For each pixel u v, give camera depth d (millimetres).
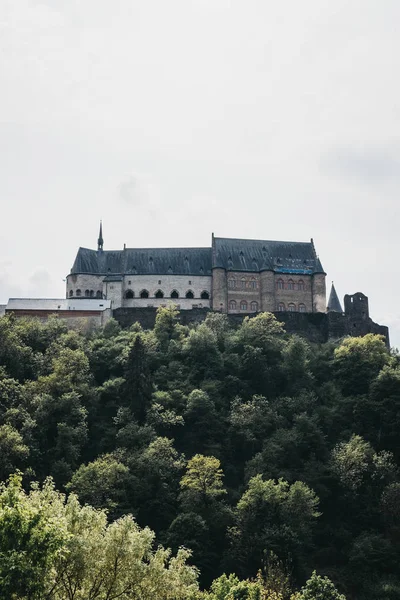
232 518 127938
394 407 159625
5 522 58938
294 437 147125
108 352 179000
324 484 142500
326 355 187625
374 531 136500
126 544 71312
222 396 165625
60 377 158375
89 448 148875
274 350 182000
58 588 66562
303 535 126500
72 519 72438
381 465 142375
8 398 151125
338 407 164375
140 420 156125
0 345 170000
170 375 171125
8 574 55781
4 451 131000
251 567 120938
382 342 183875
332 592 99688
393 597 119312
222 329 192500
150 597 71688
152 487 134125
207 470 131000
